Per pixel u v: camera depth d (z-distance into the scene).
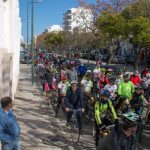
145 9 36.16
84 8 50.00
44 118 15.61
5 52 14.26
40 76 33.16
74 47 76.81
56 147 11.20
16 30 23.11
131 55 61.78
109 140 4.79
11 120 7.77
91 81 16.09
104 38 41.03
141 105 13.51
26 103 19.61
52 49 88.56
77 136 12.59
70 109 11.65
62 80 16.00
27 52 61.56
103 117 9.65
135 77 18.50
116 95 14.24
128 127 4.76
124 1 42.06
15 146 7.92
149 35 31.17
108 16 33.47
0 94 12.01
